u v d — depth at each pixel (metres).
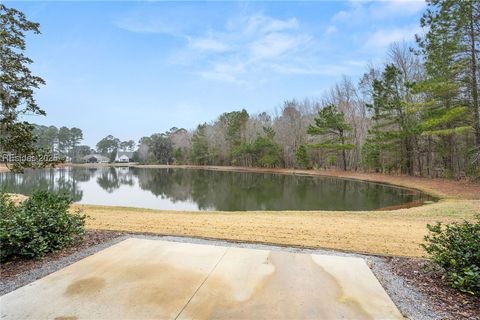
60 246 3.74
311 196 16.12
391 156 23.70
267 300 2.40
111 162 83.19
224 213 8.76
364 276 2.91
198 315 2.17
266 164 42.94
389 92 21.92
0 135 6.35
